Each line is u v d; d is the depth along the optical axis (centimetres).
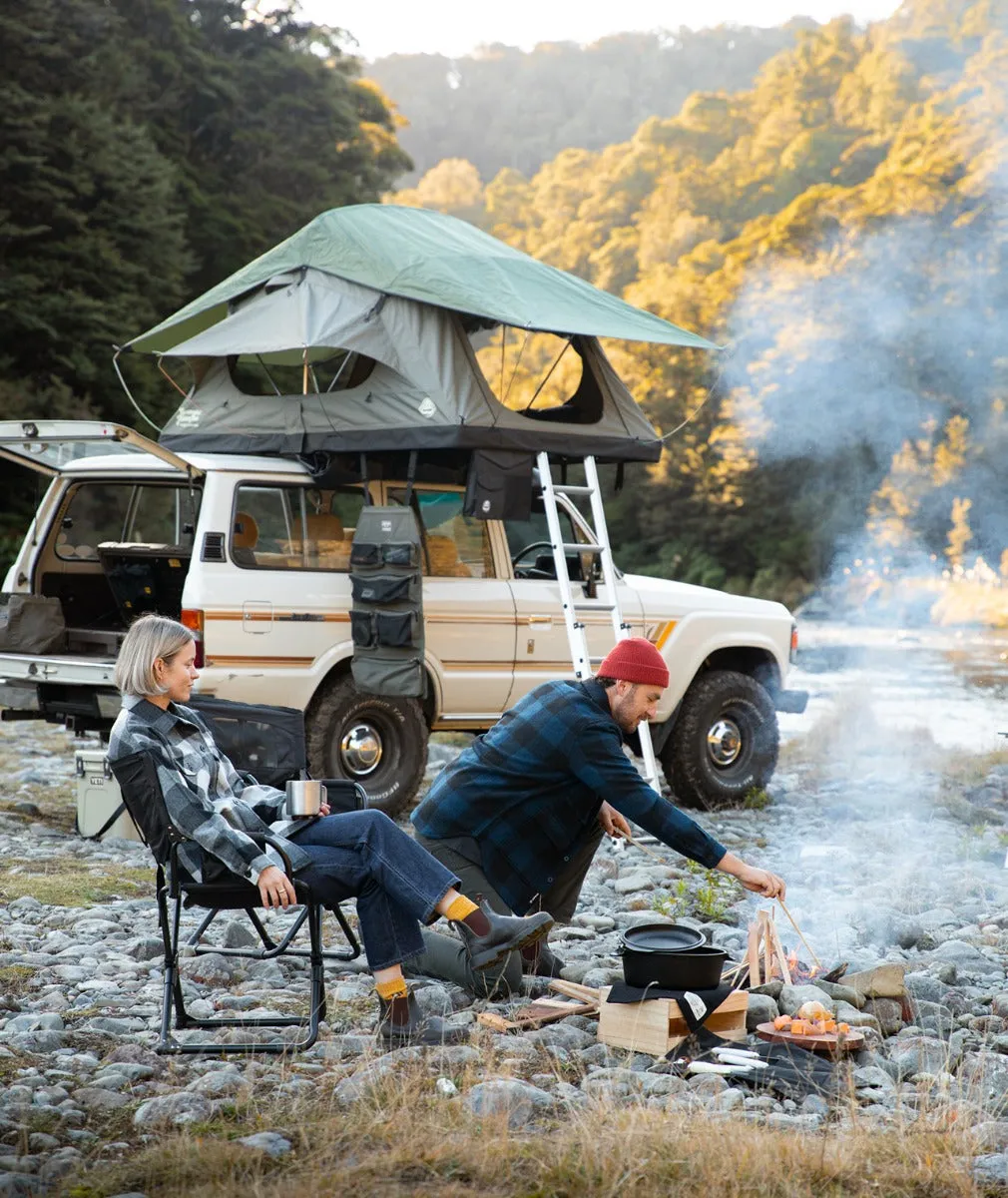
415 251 918
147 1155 346
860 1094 405
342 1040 445
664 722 1005
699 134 8950
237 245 3416
